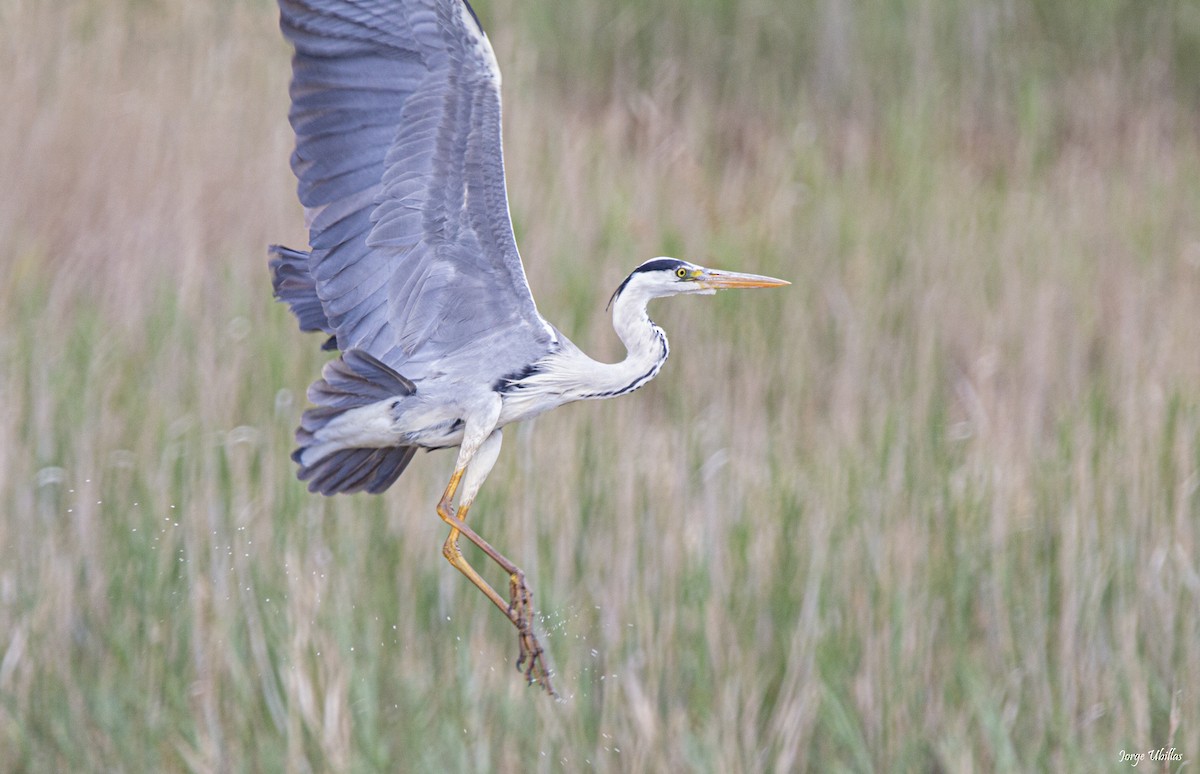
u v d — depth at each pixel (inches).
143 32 669.3
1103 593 386.3
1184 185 636.7
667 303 514.0
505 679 363.9
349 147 291.0
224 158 573.6
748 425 466.3
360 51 286.5
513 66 657.0
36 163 557.9
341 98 287.7
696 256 545.3
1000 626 378.0
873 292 533.6
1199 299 553.6
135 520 393.4
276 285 323.6
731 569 383.2
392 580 386.3
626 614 376.5
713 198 591.5
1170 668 371.6
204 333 477.7
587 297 508.1
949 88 686.5
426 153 295.0
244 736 342.6
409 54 288.5
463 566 313.3
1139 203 618.2
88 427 421.1
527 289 313.9
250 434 427.2
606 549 391.9
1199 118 701.9
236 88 615.2
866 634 368.2
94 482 405.7
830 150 655.8
